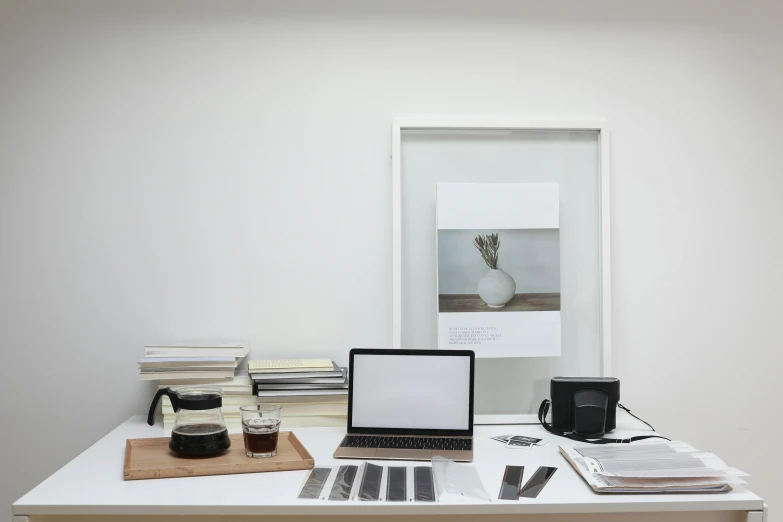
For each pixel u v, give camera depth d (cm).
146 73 214
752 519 144
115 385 215
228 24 216
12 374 213
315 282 218
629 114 224
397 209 214
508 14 221
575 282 218
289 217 218
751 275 226
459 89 220
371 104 219
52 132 213
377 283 219
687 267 225
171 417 193
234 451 170
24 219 212
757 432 226
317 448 178
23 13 212
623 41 223
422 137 217
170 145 215
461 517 147
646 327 224
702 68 225
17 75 212
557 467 164
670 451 167
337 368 204
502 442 188
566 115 222
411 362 191
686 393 225
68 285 214
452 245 215
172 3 215
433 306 216
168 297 215
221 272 216
